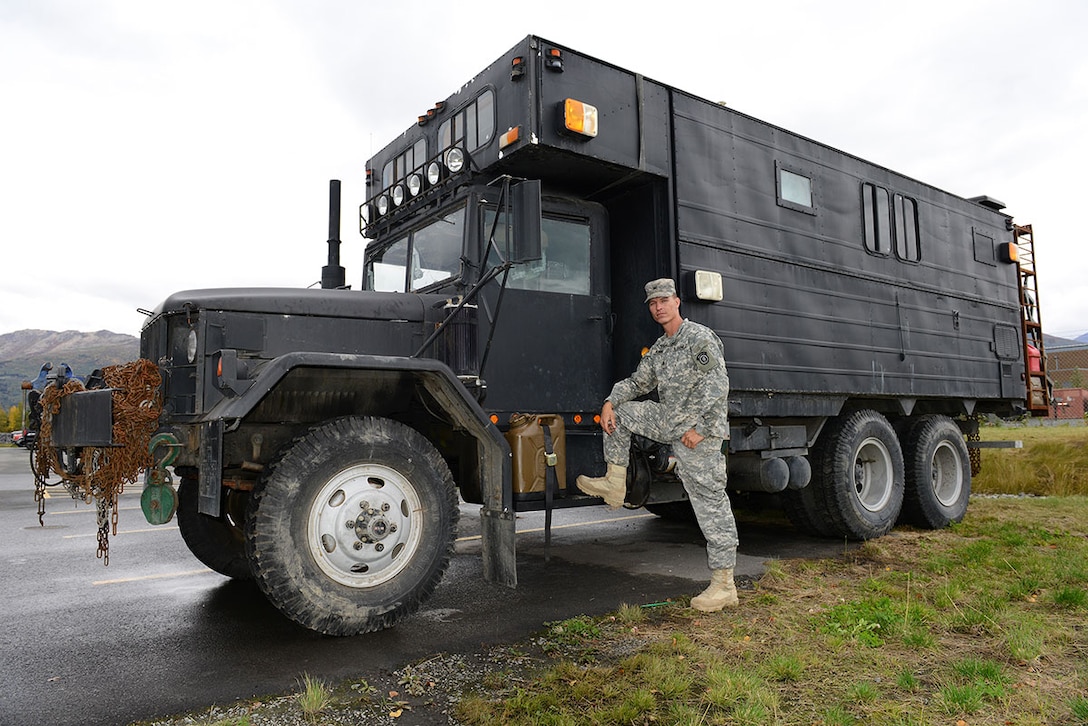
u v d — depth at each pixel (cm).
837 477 622
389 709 278
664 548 626
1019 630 352
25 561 581
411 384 427
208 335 387
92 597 460
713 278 524
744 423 571
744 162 575
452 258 483
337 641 363
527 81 450
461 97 512
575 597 452
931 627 371
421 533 384
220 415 343
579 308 514
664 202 518
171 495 381
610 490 431
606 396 522
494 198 478
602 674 308
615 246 547
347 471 365
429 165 500
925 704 277
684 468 417
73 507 952
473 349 457
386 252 572
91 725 267
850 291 651
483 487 412
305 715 273
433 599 449
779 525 755
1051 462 1054
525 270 489
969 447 810
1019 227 893
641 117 503
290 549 343
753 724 258
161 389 397
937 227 759
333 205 643
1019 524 696
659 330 507
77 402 407
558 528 751
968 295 788
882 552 575
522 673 315
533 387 483
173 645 360
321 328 416
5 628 391
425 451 388
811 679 303
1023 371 867
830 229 641
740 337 551
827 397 624
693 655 330
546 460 443
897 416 740
